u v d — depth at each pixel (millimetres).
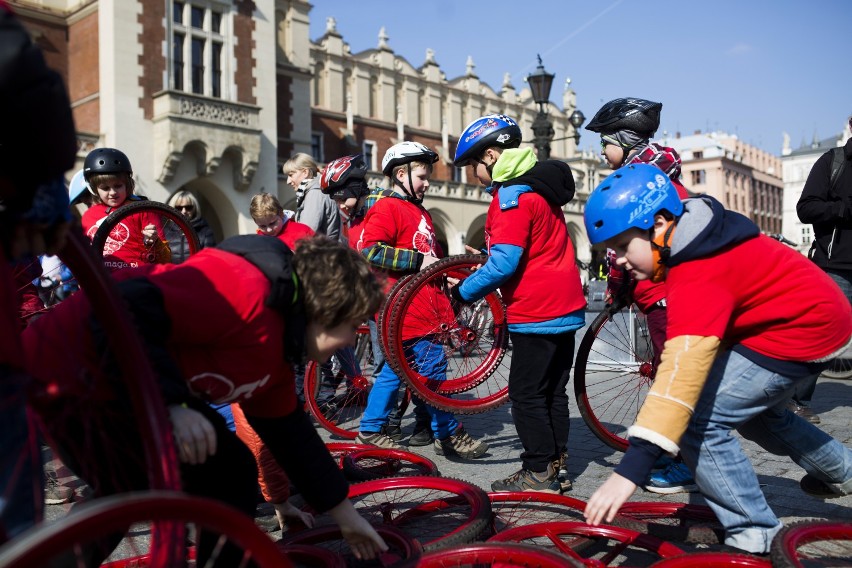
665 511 2775
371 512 2979
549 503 2941
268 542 1360
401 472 3639
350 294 1795
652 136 3521
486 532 2449
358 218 4883
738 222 2156
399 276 4066
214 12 21609
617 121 3465
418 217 4156
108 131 19344
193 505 1231
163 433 1436
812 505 3051
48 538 1025
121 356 1514
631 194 2158
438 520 2918
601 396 5449
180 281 1658
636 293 3387
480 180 3627
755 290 2131
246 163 21297
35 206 1394
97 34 19859
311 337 1864
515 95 45656
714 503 2334
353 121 34406
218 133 20562
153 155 19938
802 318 2156
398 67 37188
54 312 1738
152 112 19953
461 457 4113
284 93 26062
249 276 1718
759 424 2529
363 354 5738
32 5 20188
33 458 1446
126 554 2660
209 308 1646
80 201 4660
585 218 2311
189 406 1766
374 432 4305
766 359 2221
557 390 3396
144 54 19812
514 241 3158
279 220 4859
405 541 2279
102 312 1519
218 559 1763
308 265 1800
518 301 3250
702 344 2012
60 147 1350
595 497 1975
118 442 1694
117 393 1584
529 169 3303
